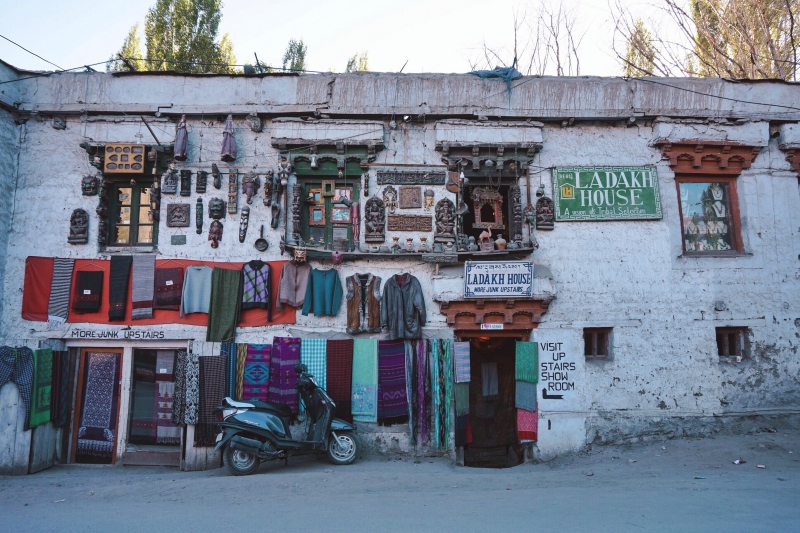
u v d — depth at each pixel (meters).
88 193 10.04
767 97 10.70
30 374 9.23
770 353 10.11
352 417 9.55
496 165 10.34
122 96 10.21
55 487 7.90
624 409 9.84
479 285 9.84
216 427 9.27
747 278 10.30
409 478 7.68
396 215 10.20
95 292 9.81
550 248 10.20
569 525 4.96
